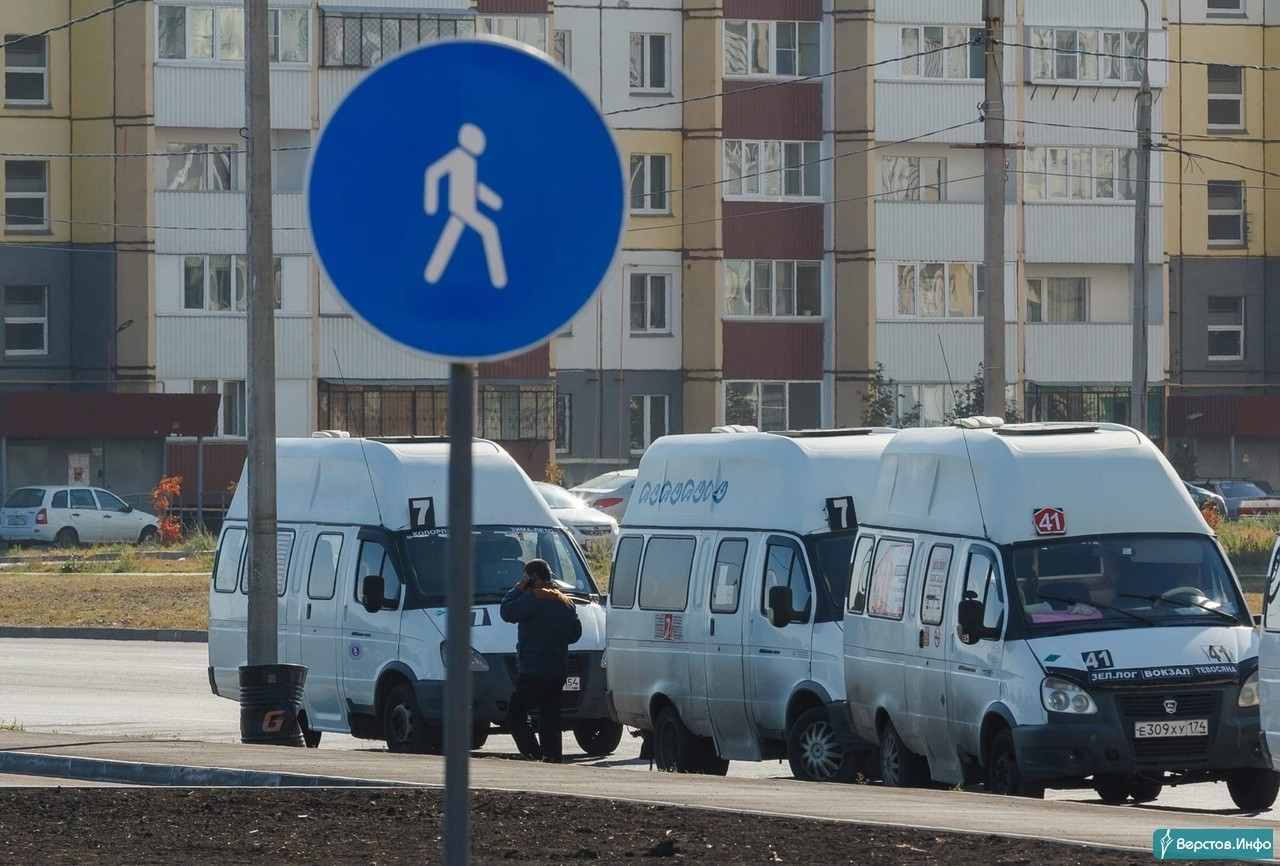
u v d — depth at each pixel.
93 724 60.50
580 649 57.59
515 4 173.75
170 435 164.62
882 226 179.50
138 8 168.12
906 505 48.09
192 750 45.97
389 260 12.68
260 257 54.81
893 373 179.62
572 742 63.16
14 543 156.50
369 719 57.72
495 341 12.75
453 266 12.72
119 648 88.62
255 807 33.94
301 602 60.25
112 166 168.88
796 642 50.47
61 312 169.75
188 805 34.25
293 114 169.88
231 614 63.97
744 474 53.84
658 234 179.12
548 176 12.80
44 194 169.50
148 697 68.69
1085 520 44.16
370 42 171.50
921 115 179.50
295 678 53.06
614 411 178.75
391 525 57.69
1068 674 41.19
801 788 38.09
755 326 180.25
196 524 164.38
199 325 169.25
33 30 168.75
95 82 169.25
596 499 137.38
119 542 157.62
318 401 171.00
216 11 169.88
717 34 177.75
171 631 92.88
